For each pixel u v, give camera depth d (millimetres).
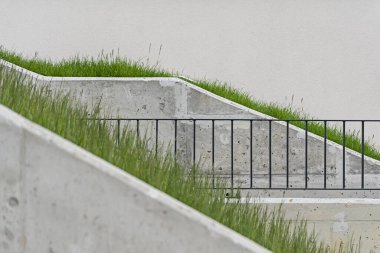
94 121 10695
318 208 14602
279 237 11547
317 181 19812
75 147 7832
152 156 11484
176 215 7590
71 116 10250
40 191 7582
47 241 7598
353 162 19891
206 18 30609
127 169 9445
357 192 19828
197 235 7613
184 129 19984
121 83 19766
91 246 7590
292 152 19766
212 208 10461
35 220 7598
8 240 7598
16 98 9508
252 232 10734
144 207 7582
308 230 14609
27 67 20766
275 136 19828
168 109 19922
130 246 7578
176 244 7602
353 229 14602
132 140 11219
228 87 23312
